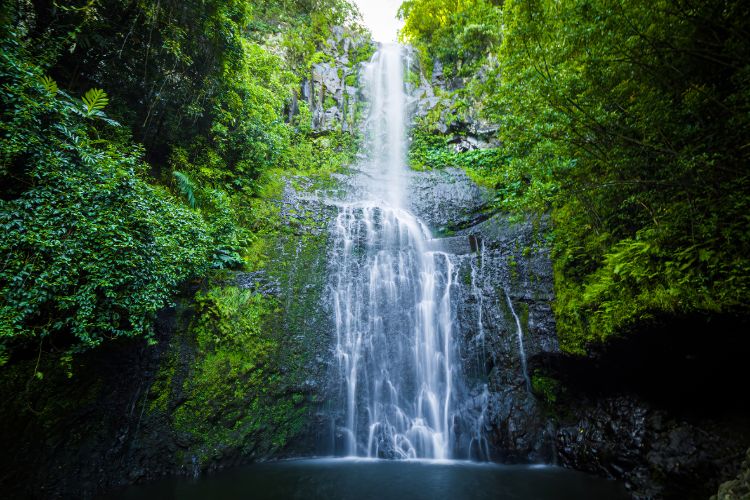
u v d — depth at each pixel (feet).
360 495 17.10
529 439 21.24
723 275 12.77
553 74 15.12
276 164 37.91
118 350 19.01
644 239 15.53
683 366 15.46
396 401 25.11
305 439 23.06
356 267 28.58
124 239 15.07
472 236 30.45
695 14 11.48
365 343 26.18
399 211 35.65
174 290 19.34
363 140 47.65
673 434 16.11
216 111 27.81
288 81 43.14
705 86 12.42
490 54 46.78
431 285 28.04
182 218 19.65
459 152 46.24
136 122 24.11
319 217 31.30
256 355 23.12
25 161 13.44
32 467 15.72
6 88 13.15
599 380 19.88
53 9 18.06
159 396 20.17
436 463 21.85
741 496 11.23
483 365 24.38
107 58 21.45
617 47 12.92
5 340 12.34
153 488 18.06
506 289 25.34
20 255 12.65
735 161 12.16
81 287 13.85
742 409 14.97
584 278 20.70
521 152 18.42
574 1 13.42
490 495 16.76
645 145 13.44
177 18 22.59
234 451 20.97
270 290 25.36
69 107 14.79
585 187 17.11
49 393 16.33
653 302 14.40
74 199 14.06
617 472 17.78
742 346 13.17
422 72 54.34
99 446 18.06
